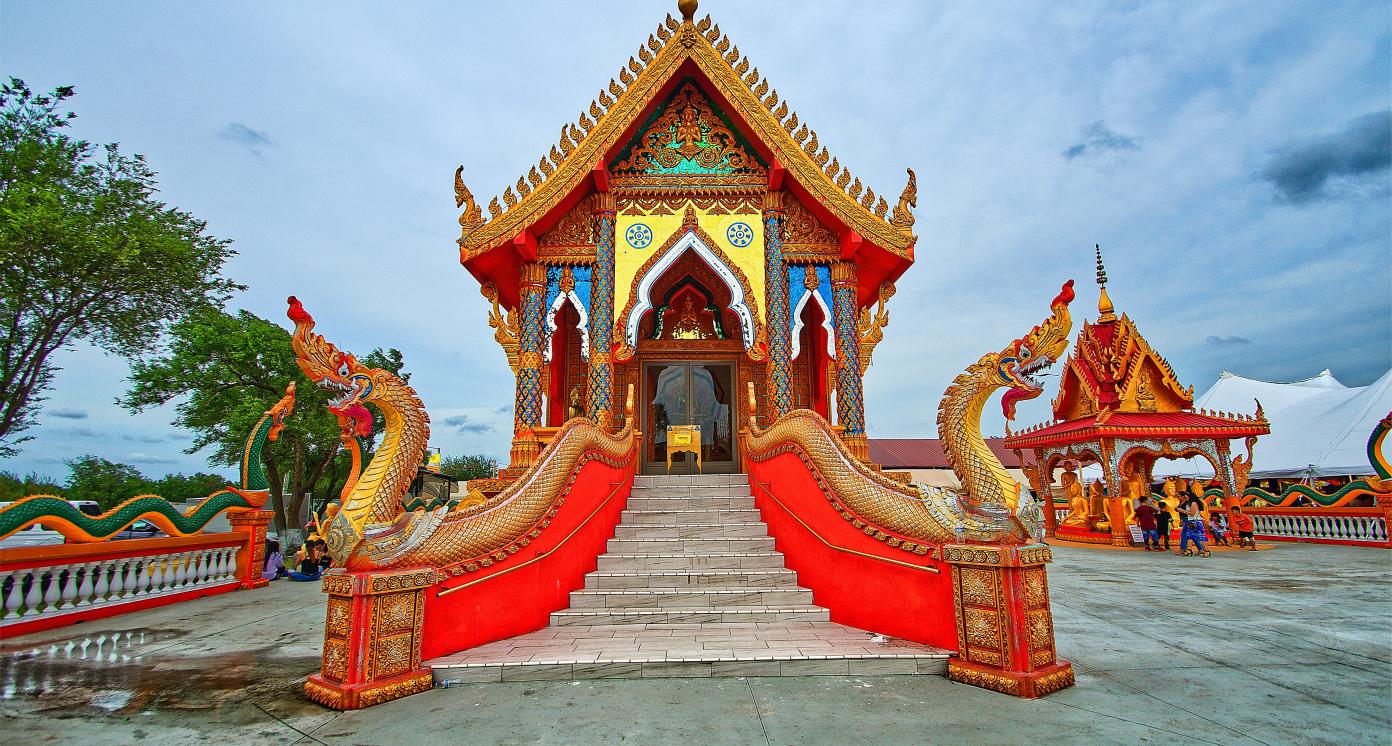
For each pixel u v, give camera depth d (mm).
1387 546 16609
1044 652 5004
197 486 36750
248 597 10602
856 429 11992
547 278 12562
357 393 5332
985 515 5262
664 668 5363
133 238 15273
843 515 7008
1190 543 17234
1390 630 7035
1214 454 19219
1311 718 4273
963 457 5652
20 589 7609
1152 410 19688
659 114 13039
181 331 21859
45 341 15289
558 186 11734
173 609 9297
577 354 14242
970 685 5059
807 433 7965
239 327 23422
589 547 8336
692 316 14398
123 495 32000
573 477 7824
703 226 12484
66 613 8125
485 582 6168
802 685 5102
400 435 5645
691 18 12562
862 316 14195
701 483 11352
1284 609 8344
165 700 4859
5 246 13430
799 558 8102
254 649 6574
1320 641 6512
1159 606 8617
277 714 4527
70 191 15867
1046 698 4723
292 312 5004
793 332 12367
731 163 12875
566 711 4523
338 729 4234
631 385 11406
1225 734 3996
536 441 11727
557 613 7129
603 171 12031
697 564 8477
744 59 12570
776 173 12289
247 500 12047
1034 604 5035
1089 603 8859
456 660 5406
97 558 8664
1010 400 5660
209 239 18172
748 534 9422
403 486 5582
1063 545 19781
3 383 14867
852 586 6848
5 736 4137
